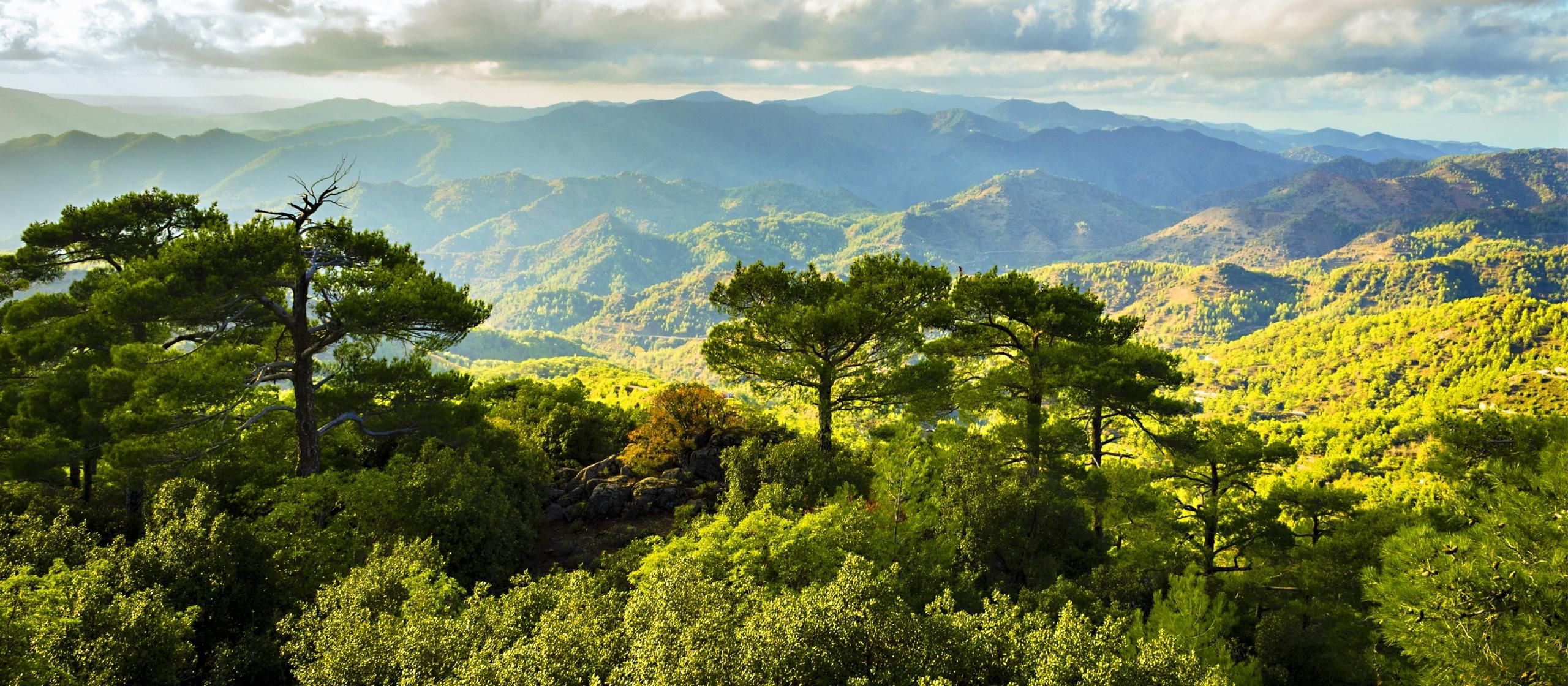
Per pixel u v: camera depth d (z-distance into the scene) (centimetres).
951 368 2909
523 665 1059
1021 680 1001
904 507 2064
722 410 3225
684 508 2436
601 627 1185
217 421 2236
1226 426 2577
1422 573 1228
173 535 1513
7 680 1003
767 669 991
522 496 2550
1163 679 991
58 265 2578
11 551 1555
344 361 2455
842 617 1059
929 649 1049
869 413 3344
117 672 1150
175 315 2067
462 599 1834
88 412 2142
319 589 1455
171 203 2673
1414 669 1409
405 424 2400
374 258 2456
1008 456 2670
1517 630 1088
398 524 1981
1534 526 1164
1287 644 1933
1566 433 1706
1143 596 2041
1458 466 1895
